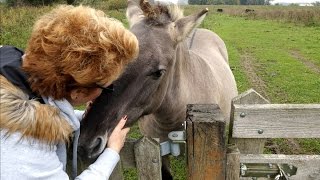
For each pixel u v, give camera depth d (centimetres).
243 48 1345
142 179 186
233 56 1162
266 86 764
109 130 199
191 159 171
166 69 227
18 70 126
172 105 263
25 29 1136
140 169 183
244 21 2731
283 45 1401
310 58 1094
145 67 210
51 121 126
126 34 136
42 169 127
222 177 175
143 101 221
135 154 180
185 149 183
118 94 201
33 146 125
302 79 816
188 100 277
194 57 298
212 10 4447
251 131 190
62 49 124
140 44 212
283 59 1084
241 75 870
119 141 170
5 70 125
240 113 186
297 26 2198
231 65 1009
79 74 126
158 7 238
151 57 213
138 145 178
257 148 205
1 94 120
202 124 163
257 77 851
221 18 3131
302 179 193
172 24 235
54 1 2228
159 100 240
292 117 185
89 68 127
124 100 205
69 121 138
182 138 182
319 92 707
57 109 131
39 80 128
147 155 179
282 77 841
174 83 257
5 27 1130
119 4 2612
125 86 204
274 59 1089
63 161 149
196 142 167
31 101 126
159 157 179
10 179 119
